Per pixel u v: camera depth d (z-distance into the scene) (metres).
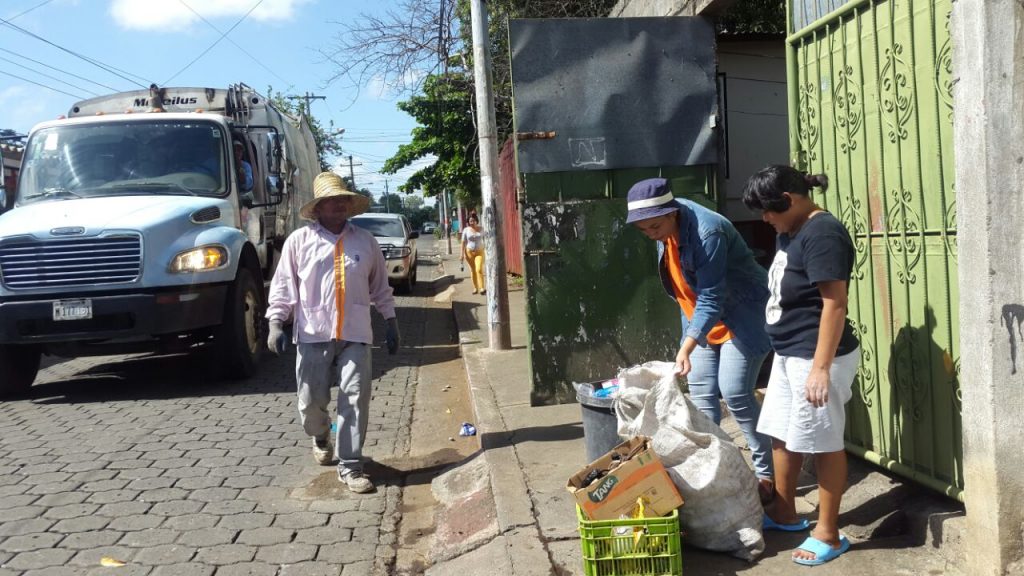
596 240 6.14
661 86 6.18
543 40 6.08
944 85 3.39
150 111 9.95
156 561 4.10
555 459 5.05
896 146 3.75
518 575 3.59
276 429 6.50
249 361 8.45
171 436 6.30
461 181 22.77
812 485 4.30
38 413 7.18
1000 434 3.02
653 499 3.40
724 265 3.81
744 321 4.00
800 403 3.39
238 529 4.51
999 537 3.04
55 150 8.77
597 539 3.33
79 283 7.36
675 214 3.88
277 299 5.13
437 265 29.31
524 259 6.12
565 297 6.15
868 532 3.71
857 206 4.12
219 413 7.03
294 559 4.15
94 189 8.53
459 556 4.06
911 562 3.41
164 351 10.16
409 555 4.27
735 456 3.62
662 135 6.19
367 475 5.46
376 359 9.93
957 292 3.40
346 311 5.04
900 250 3.79
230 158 8.97
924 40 3.52
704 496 3.54
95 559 4.10
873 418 4.12
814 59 4.44
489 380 7.62
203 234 7.89
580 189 6.15
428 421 6.98
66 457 5.76
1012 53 2.96
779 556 3.56
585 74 6.11
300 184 13.48
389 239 18.02
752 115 7.96
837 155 4.27
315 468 5.55
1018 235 2.99
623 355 6.20
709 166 6.27
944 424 3.55
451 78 15.33
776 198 3.37
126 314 7.40
